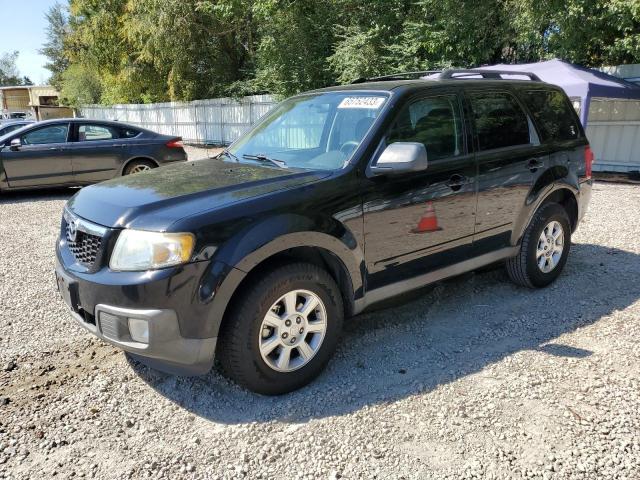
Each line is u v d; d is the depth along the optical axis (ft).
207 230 8.93
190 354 8.98
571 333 12.53
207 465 8.24
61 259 10.49
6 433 9.05
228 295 9.02
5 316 14.11
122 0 83.25
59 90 167.63
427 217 11.86
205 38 75.46
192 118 79.82
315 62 55.98
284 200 9.80
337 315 10.56
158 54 76.64
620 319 13.25
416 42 45.03
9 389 10.48
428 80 13.14
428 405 9.68
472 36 42.70
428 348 11.93
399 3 47.16
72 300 9.82
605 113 40.29
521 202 14.05
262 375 9.66
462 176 12.44
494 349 11.81
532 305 14.28
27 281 16.96
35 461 8.37
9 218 26.86
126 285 8.79
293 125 13.26
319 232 9.98
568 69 35.32
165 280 8.67
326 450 8.51
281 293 9.62
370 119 11.59
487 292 15.25
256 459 8.35
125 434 9.04
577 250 19.34
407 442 8.67
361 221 10.70
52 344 12.44
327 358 10.55
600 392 9.96
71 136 32.04
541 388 10.15
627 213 25.32
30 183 31.17
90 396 10.18
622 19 34.91
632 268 17.21
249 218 9.35
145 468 8.18
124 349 9.09
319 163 11.50
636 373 10.63
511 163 13.61
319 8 55.21
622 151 40.04
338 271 10.81
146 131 34.32
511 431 8.89
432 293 15.20
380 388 10.29
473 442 8.63
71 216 10.57
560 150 15.16
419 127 12.03
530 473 7.91
